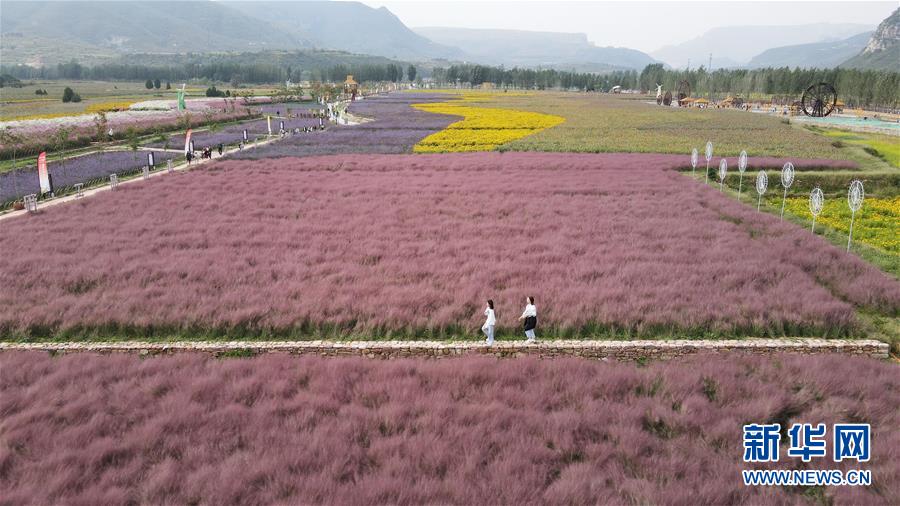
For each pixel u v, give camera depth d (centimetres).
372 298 2222
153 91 19500
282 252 2898
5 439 1339
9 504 1117
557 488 1140
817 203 3078
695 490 1150
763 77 16738
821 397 1530
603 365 1711
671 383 1573
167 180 4922
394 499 1128
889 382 1583
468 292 2277
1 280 2475
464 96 18900
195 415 1428
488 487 1147
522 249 2891
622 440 1316
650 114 11550
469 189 4447
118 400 1527
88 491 1152
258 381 1609
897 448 1268
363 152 6638
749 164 5309
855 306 2227
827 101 9838
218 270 2592
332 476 1201
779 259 2638
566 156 6156
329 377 1642
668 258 2712
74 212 3775
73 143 6975
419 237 3156
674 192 4309
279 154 6412
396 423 1398
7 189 4488
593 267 2564
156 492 1158
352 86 19888
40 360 1789
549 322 2022
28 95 15412
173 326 2053
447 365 1694
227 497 1123
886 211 3881
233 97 15888
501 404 1457
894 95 11844
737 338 1922
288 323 2025
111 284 2448
